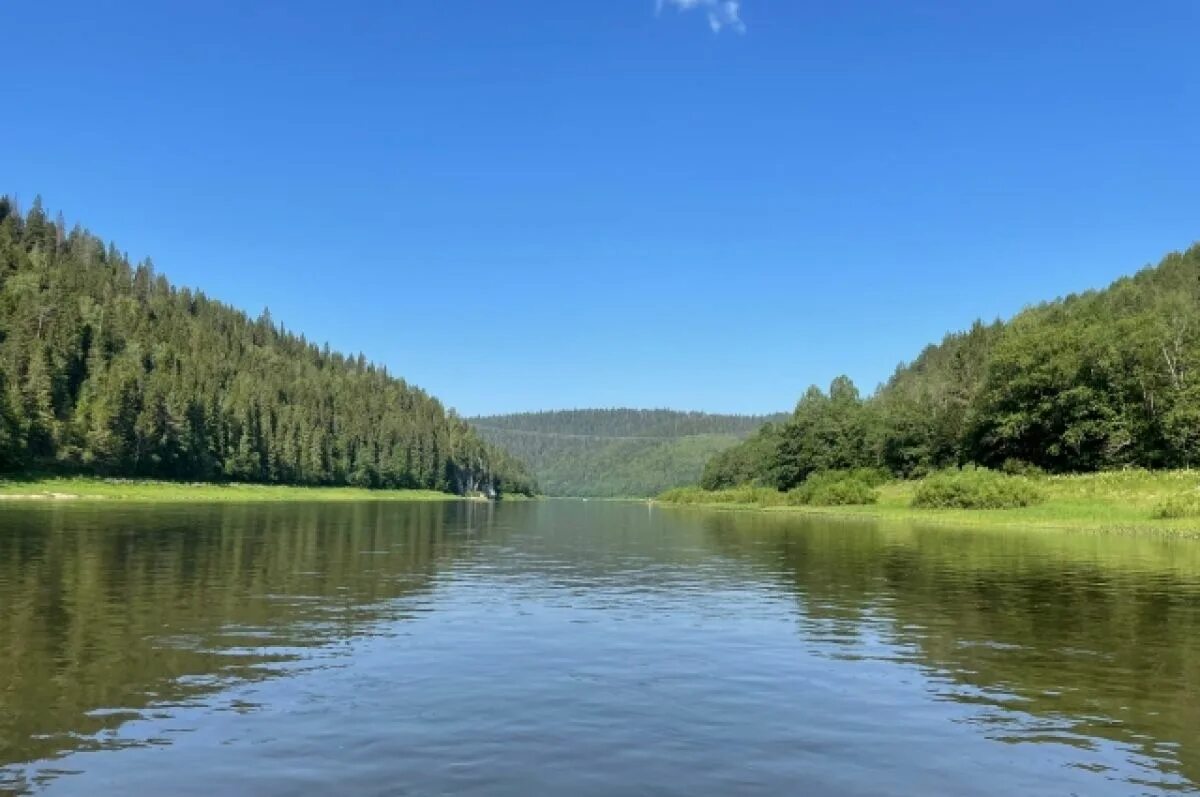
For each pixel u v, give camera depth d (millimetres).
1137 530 51156
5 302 144750
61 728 11203
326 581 26328
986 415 102438
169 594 22703
